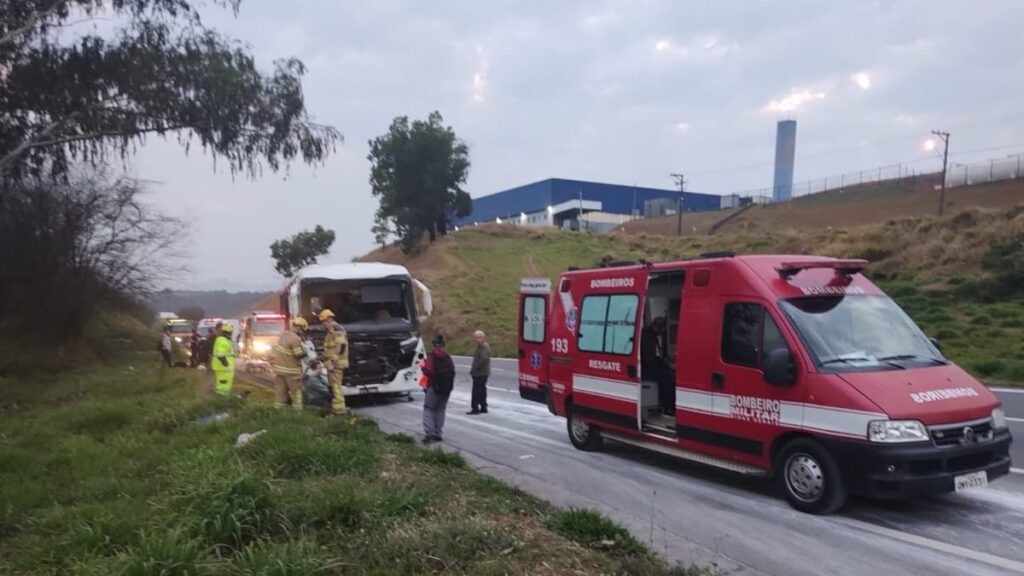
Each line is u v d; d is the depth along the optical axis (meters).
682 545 6.18
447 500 6.62
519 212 105.69
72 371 26.56
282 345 13.35
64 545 5.48
